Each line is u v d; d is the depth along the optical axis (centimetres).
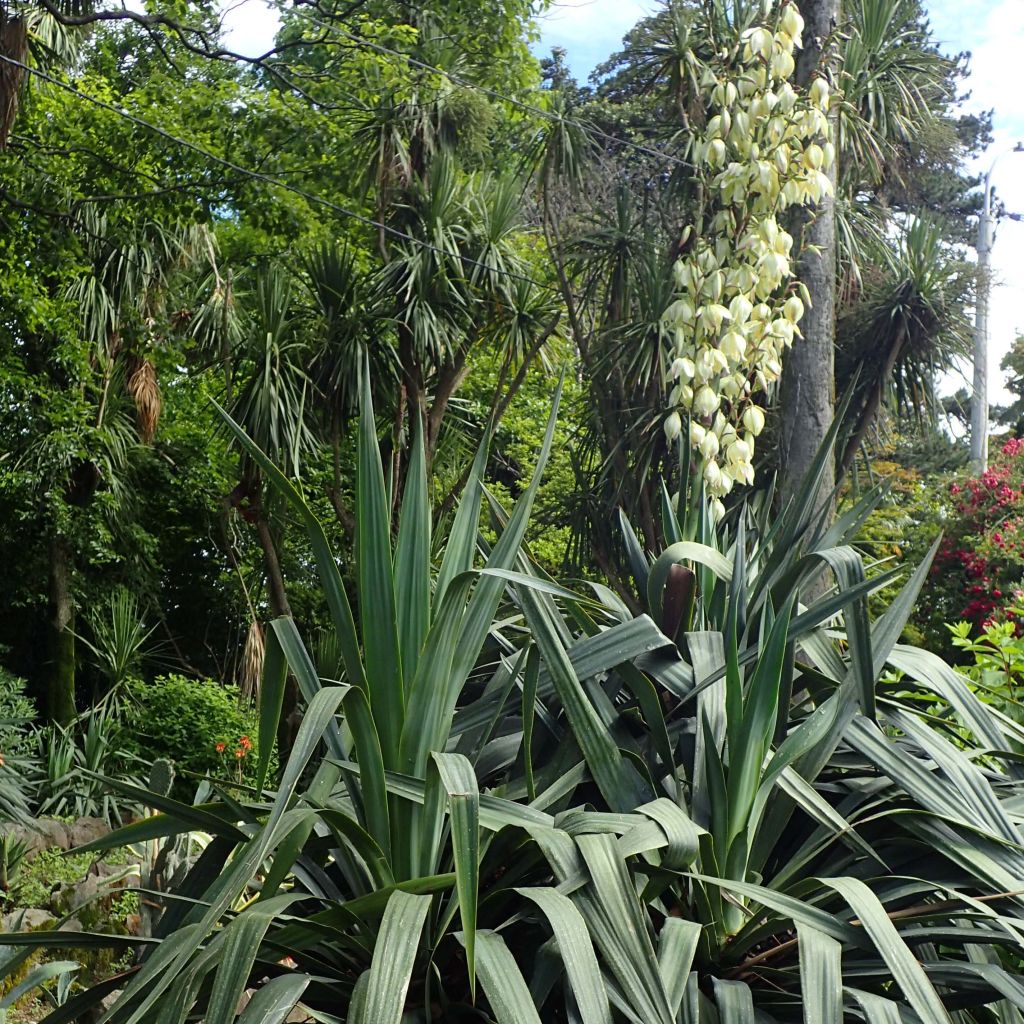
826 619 196
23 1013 374
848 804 201
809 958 155
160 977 163
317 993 178
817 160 372
